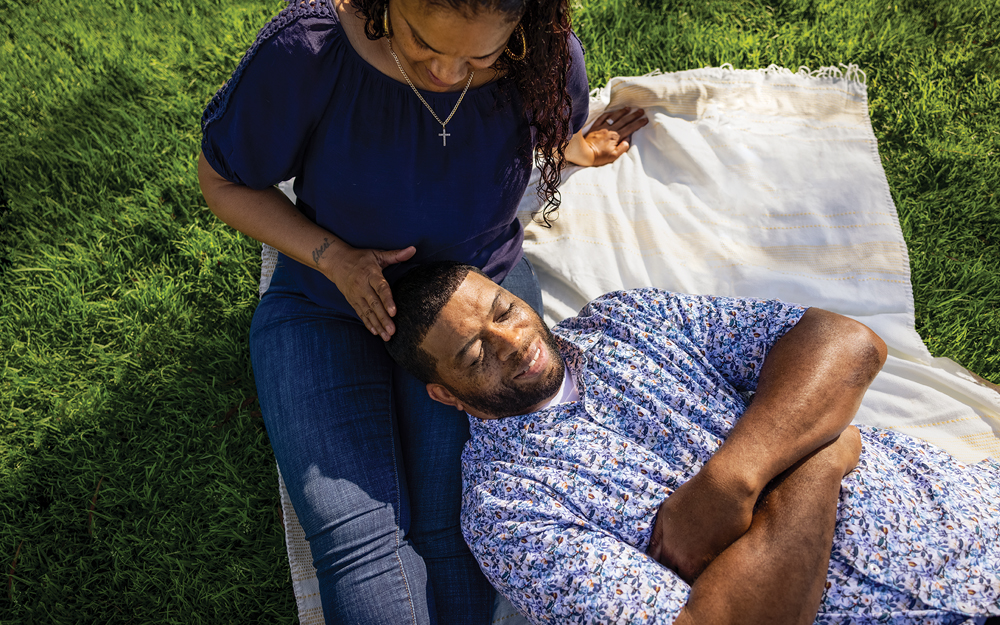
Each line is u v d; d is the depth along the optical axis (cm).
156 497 286
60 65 400
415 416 262
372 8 171
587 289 315
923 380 287
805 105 361
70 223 351
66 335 322
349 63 194
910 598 201
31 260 340
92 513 283
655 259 320
